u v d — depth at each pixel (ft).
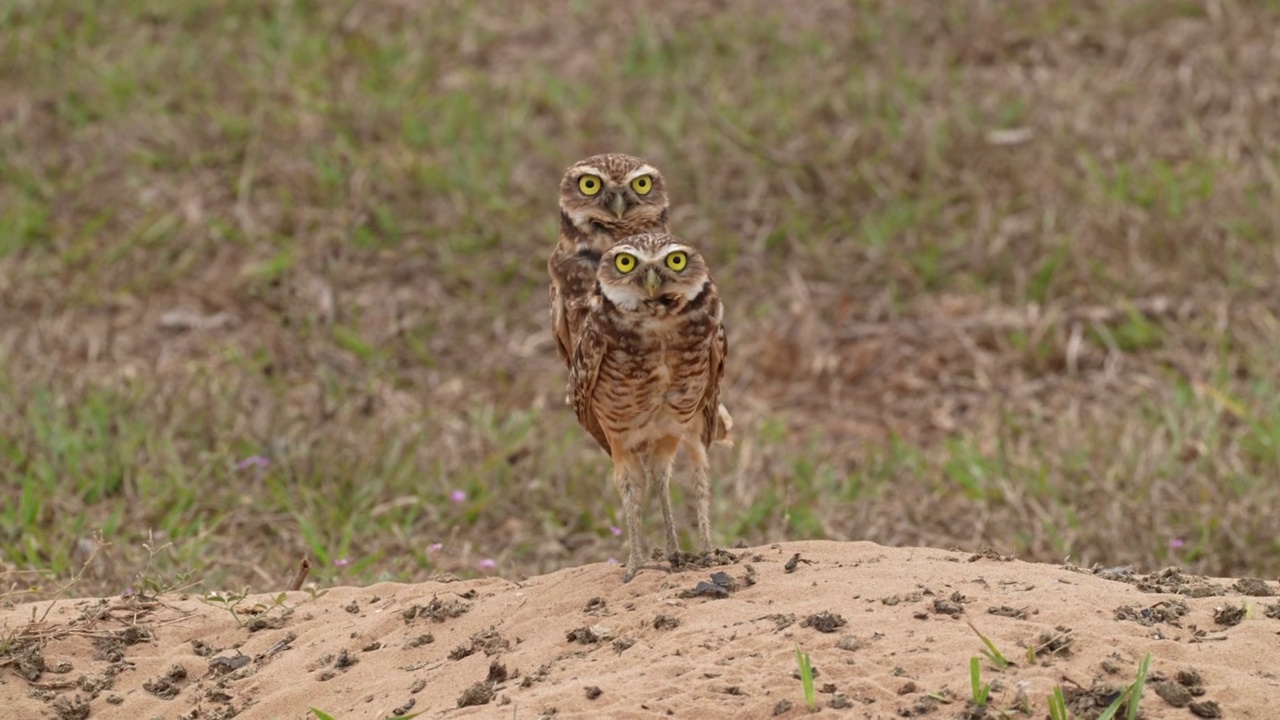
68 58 77.66
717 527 43.83
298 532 43.60
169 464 46.11
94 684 29.30
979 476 47.11
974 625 25.04
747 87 73.20
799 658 23.02
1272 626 24.91
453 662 27.50
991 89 73.61
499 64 79.05
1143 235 60.59
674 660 24.79
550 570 42.34
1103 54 76.59
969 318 59.16
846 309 58.95
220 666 29.81
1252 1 79.15
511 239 64.08
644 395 29.53
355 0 82.79
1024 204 64.64
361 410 52.24
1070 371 55.52
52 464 46.09
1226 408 51.01
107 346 57.67
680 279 28.58
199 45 78.23
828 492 46.62
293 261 62.95
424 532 44.50
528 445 49.57
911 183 66.33
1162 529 43.06
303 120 71.46
